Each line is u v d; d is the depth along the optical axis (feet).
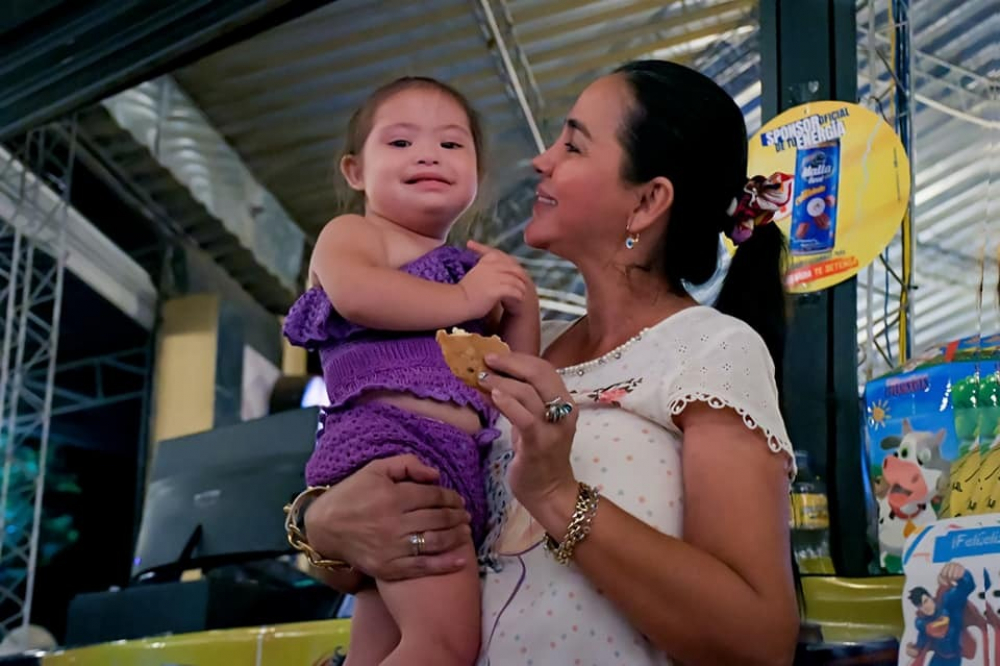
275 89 15.67
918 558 4.52
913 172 7.84
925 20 11.40
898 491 5.39
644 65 4.93
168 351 19.98
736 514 3.88
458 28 13.89
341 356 4.65
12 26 9.07
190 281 20.11
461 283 4.68
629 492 4.09
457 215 5.08
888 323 7.89
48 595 20.52
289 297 22.00
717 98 4.85
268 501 8.71
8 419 19.02
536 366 3.84
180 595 8.28
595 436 4.25
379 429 4.43
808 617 4.79
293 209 19.51
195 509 9.04
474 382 3.82
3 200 16.78
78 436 21.71
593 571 3.79
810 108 7.11
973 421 5.20
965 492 5.06
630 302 4.75
